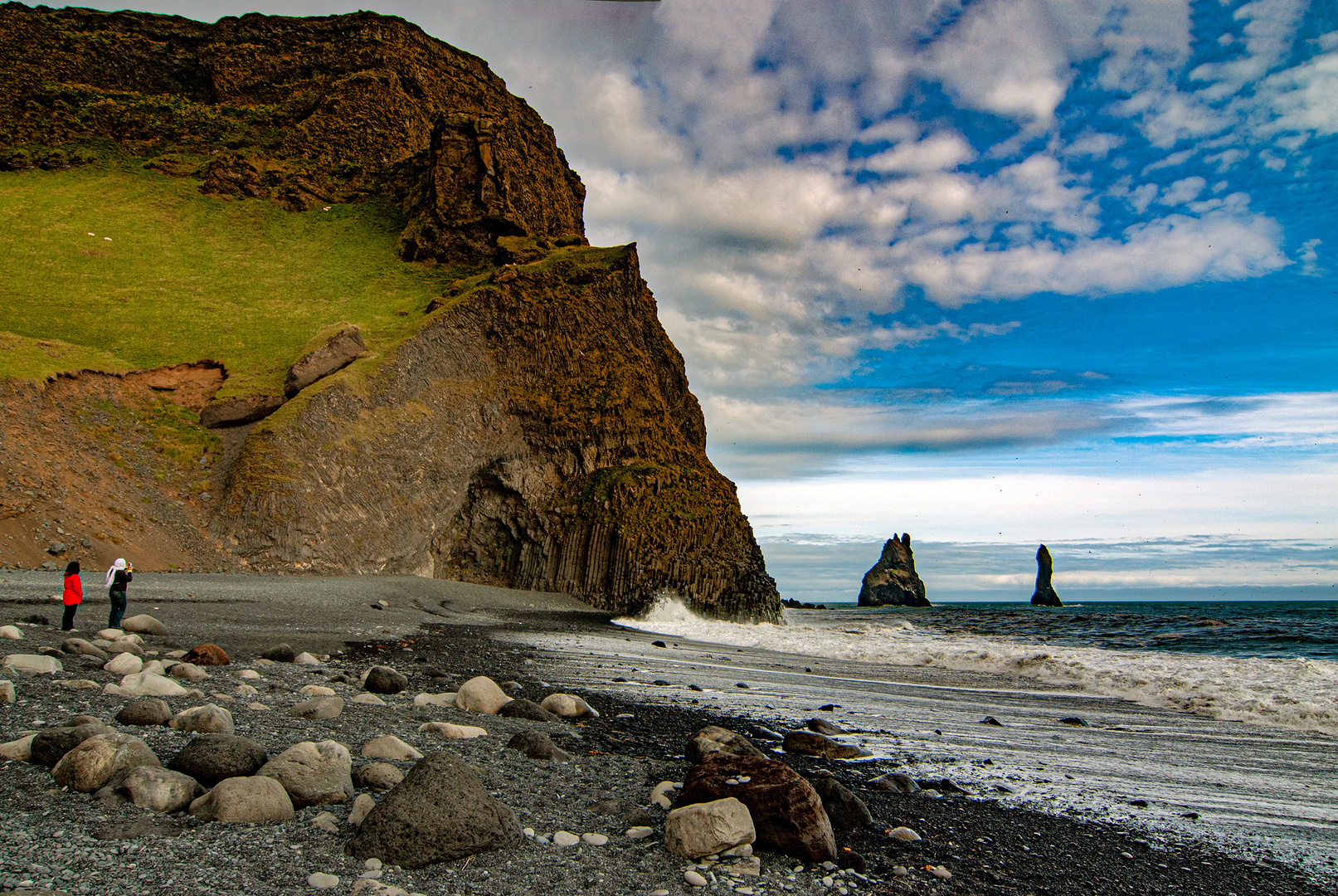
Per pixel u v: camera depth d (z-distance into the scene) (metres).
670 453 50.34
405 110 69.56
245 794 4.82
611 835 5.31
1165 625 53.62
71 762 4.93
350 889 3.98
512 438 46.25
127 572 14.70
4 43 66.12
